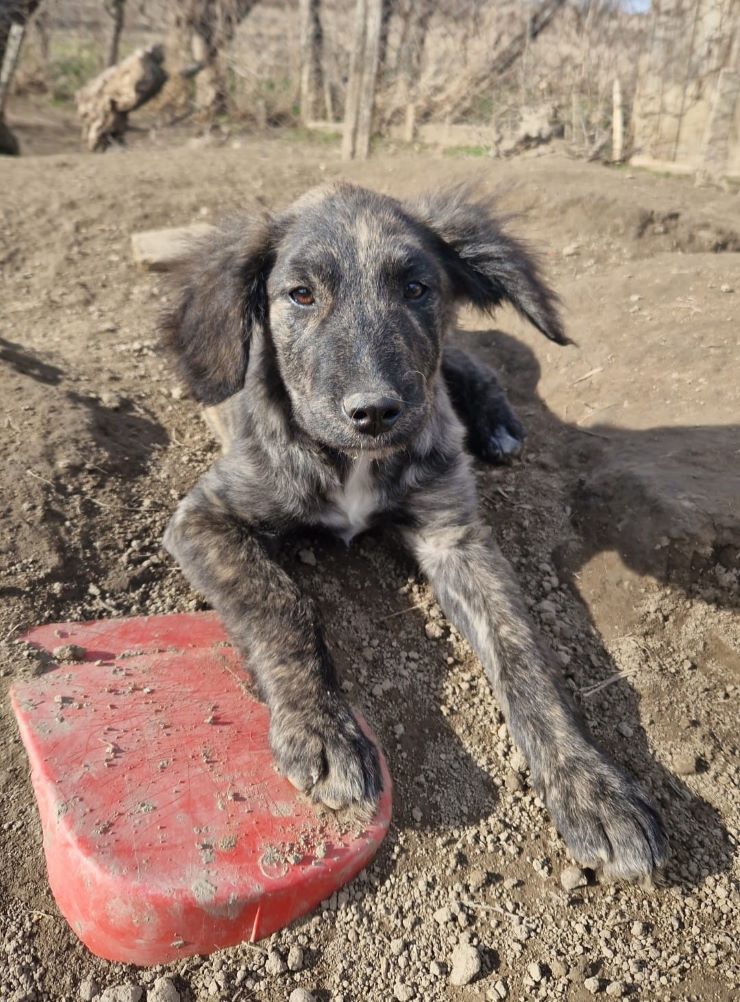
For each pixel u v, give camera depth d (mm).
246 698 412
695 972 346
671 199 948
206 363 474
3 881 346
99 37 2352
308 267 441
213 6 1869
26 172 1158
